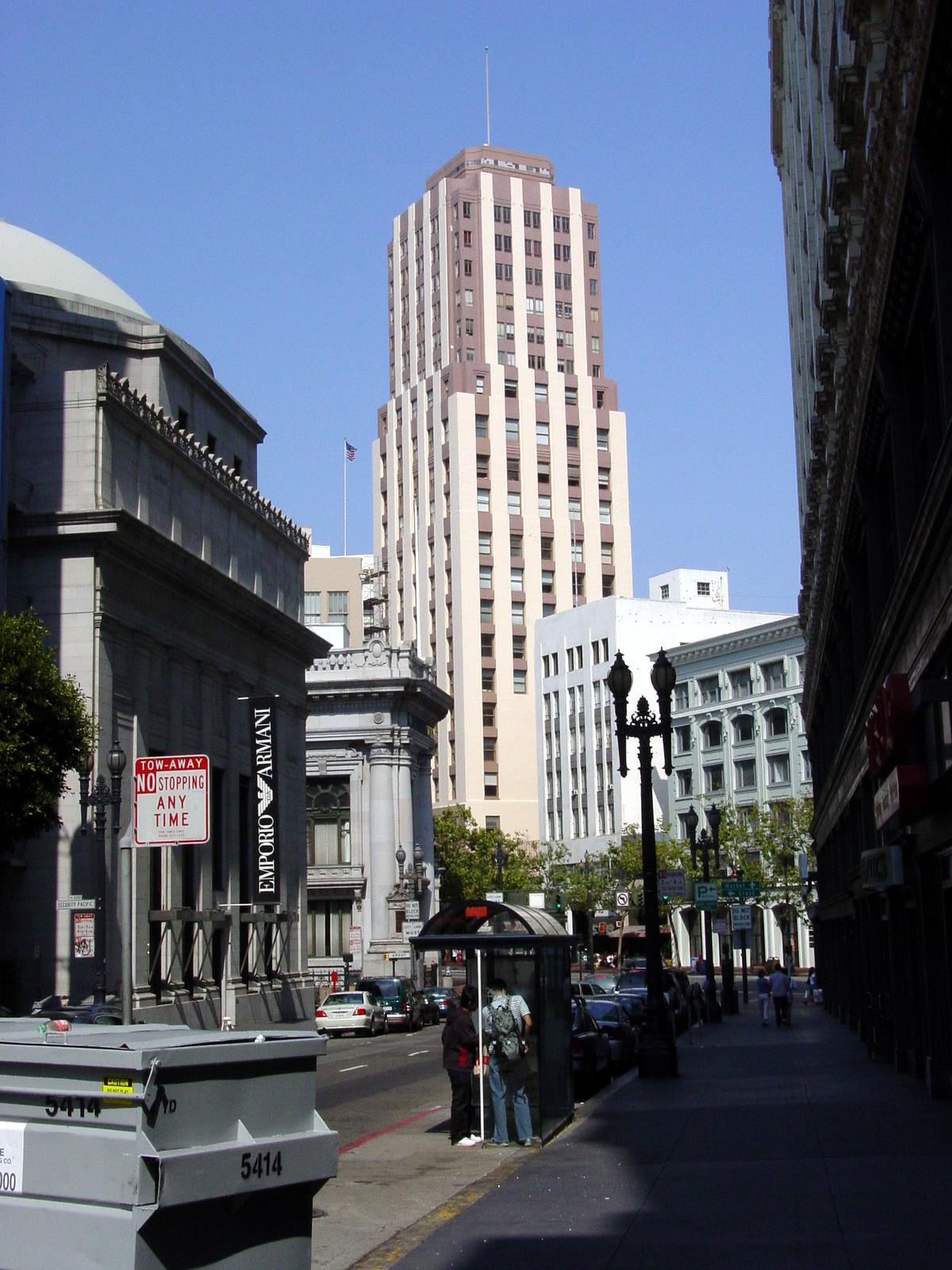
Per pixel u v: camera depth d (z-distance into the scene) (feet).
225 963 171.22
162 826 48.70
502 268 490.08
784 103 166.91
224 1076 24.35
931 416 64.90
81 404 146.82
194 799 48.55
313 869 276.21
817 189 117.08
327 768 278.87
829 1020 165.99
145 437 157.07
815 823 192.85
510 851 365.40
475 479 469.16
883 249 65.92
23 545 142.82
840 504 101.14
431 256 501.56
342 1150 63.67
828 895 181.47
